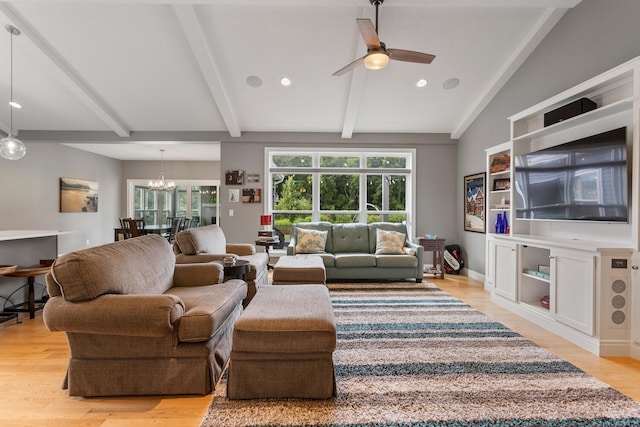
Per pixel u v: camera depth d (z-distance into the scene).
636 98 2.29
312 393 1.79
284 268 3.53
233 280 2.81
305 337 1.75
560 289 2.77
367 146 5.74
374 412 1.69
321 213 5.93
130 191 8.98
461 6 3.12
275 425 1.59
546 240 2.98
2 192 5.64
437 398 1.82
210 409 1.72
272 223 5.86
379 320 3.10
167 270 2.54
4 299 3.21
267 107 4.94
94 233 7.82
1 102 4.74
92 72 4.18
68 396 1.86
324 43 3.76
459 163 5.65
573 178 2.88
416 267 4.67
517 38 3.72
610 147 2.53
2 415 1.70
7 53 3.83
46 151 6.46
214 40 3.71
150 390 1.85
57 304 1.77
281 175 5.89
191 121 5.32
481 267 4.90
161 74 4.25
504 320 3.17
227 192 5.66
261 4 2.97
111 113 5.00
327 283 4.66
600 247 2.41
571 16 3.23
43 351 2.46
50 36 3.62
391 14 3.37
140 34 3.63
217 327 1.95
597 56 2.95
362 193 5.92
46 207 6.45
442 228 5.75
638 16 2.57
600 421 1.62
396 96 4.70
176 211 9.23
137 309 1.74
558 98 3.01
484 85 4.49
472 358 2.31
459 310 3.42
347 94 4.65
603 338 2.39
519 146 3.71
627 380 2.04
